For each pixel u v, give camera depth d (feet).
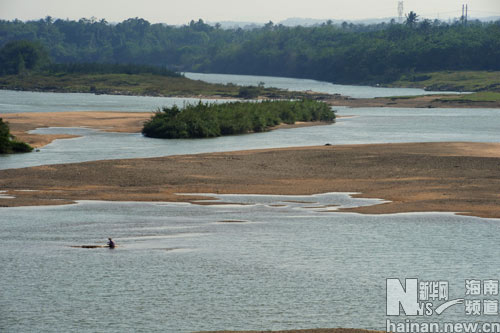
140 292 279.49
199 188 535.60
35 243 357.00
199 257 330.95
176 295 275.80
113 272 305.94
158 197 496.23
